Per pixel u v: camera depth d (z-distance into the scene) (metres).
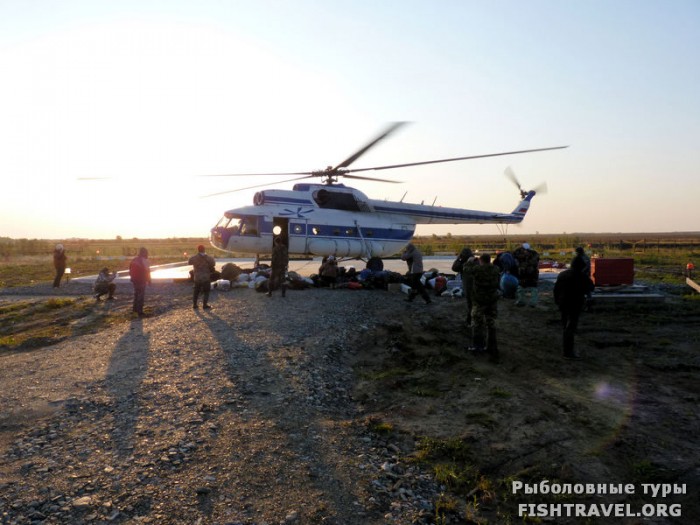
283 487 3.84
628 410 5.68
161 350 7.74
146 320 10.62
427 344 8.59
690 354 8.10
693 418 5.46
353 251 18.31
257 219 16.45
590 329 9.97
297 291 13.77
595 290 13.24
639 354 8.16
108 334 9.18
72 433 4.71
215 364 6.90
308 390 6.02
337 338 8.48
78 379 6.38
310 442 4.63
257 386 6.04
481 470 4.31
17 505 3.46
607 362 7.73
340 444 4.66
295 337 8.45
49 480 3.81
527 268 12.41
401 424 5.21
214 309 11.16
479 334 8.10
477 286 7.88
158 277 18.22
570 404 5.83
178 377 6.36
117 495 3.63
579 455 4.58
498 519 3.65
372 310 11.16
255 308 11.12
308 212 17.33
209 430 4.77
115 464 4.09
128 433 4.70
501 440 4.86
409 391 6.29
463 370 7.12
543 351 8.36
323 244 17.56
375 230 18.80
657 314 11.40
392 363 7.56
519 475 4.22
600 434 5.04
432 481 4.10
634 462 4.48
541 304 12.86
